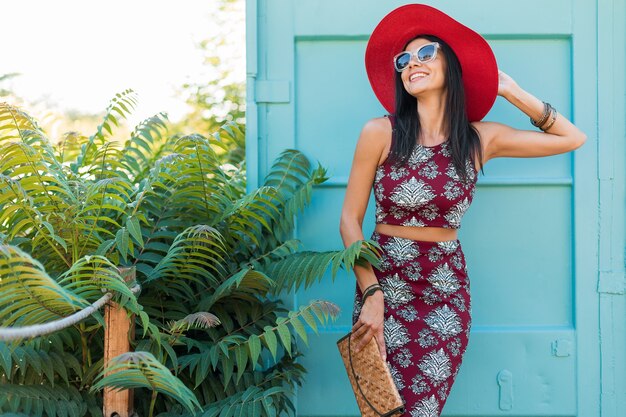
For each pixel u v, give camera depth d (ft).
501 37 9.47
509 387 9.36
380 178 7.88
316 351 9.38
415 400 7.39
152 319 7.98
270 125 9.48
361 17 9.47
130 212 8.59
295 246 8.56
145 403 8.15
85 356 7.82
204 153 8.28
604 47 9.39
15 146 7.16
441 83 7.86
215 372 8.54
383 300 7.74
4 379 7.52
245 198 8.25
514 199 9.48
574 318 9.41
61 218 7.70
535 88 9.51
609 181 9.37
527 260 9.48
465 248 9.46
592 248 9.39
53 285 5.66
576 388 9.37
